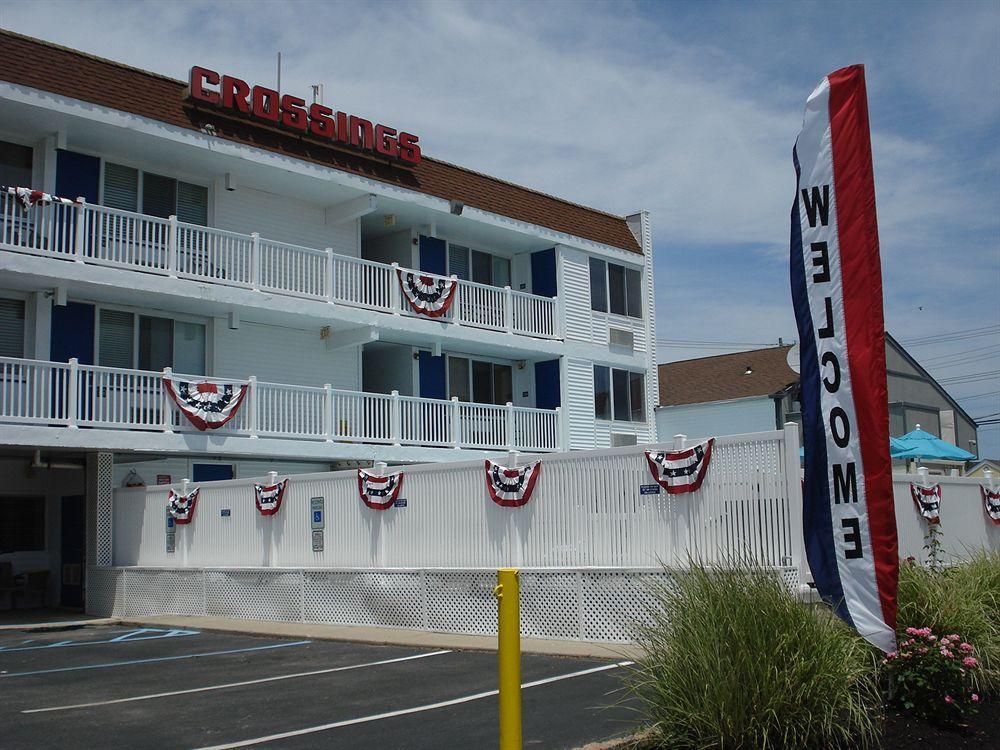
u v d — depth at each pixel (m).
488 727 8.54
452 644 13.50
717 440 12.82
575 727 8.44
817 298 8.87
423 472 15.67
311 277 24.14
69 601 21.34
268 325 23.73
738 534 12.52
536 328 28.36
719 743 7.36
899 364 37.81
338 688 10.66
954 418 39.22
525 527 14.46
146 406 19.97
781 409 34.78
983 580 11.18
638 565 13.30
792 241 9.06
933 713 8.66
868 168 8.78
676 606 8.16
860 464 8.55
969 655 8.88
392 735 8.37
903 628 9.16
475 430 25.86
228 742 8.29
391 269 24.69
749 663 7.39
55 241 19.06
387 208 25.45
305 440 22.03
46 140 20.14
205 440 20.19
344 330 24.34
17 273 18.38
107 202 21.20
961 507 19.05
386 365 27.19
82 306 20.61
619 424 30.34
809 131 9.02
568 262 29.36
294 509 17.47
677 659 7.72
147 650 14.27
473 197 26.89
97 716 9.49
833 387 8.73
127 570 19.55
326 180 23.33
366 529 16.36
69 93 19.14
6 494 21.28
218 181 22.94
